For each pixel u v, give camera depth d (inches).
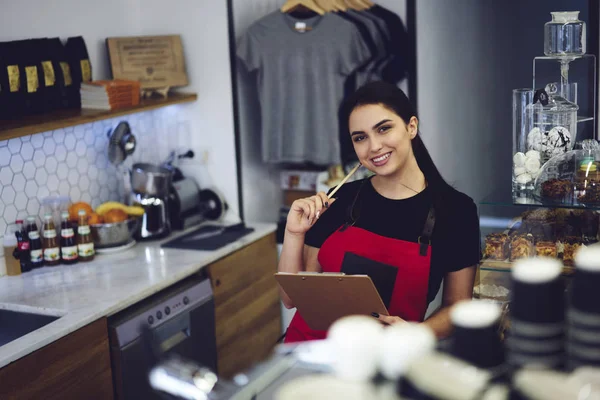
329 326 78.1
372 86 78.8
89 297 101.4
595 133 94.4
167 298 110.9
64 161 126.3
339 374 42.8
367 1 137.8
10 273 112.3
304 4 134.3
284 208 147.2
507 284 75.4
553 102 79.7
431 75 138.3
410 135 81.0
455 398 39.6
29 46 115.3
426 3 134.3
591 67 91.8
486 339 42.0
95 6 135.0
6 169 114.5
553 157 75.2
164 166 143.7
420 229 80.6
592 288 41.5
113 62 135.5
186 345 113.9
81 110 122.4
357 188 85.9
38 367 87.3
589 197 71.1
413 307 80.7
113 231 123.0
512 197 77.3
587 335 41.6
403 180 81.6
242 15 143.3
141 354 102.8
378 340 42.2
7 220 115.0
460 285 79.4
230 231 136.8
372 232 82.4
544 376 40.4
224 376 126.5
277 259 144.6
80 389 94.0
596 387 38.9
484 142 154.3
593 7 100.9
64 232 116.7
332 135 135.3
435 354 42.7
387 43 134.3
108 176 137.1
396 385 41.4
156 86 139.3
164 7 144.6
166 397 47.1
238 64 143.9
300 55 135.0
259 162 152.6
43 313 97.7
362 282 70.4
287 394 42.0
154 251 124.8
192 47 144.2
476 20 147.8
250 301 134.5
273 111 138.9
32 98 115.8
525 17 148.5
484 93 151.4
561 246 73.2
